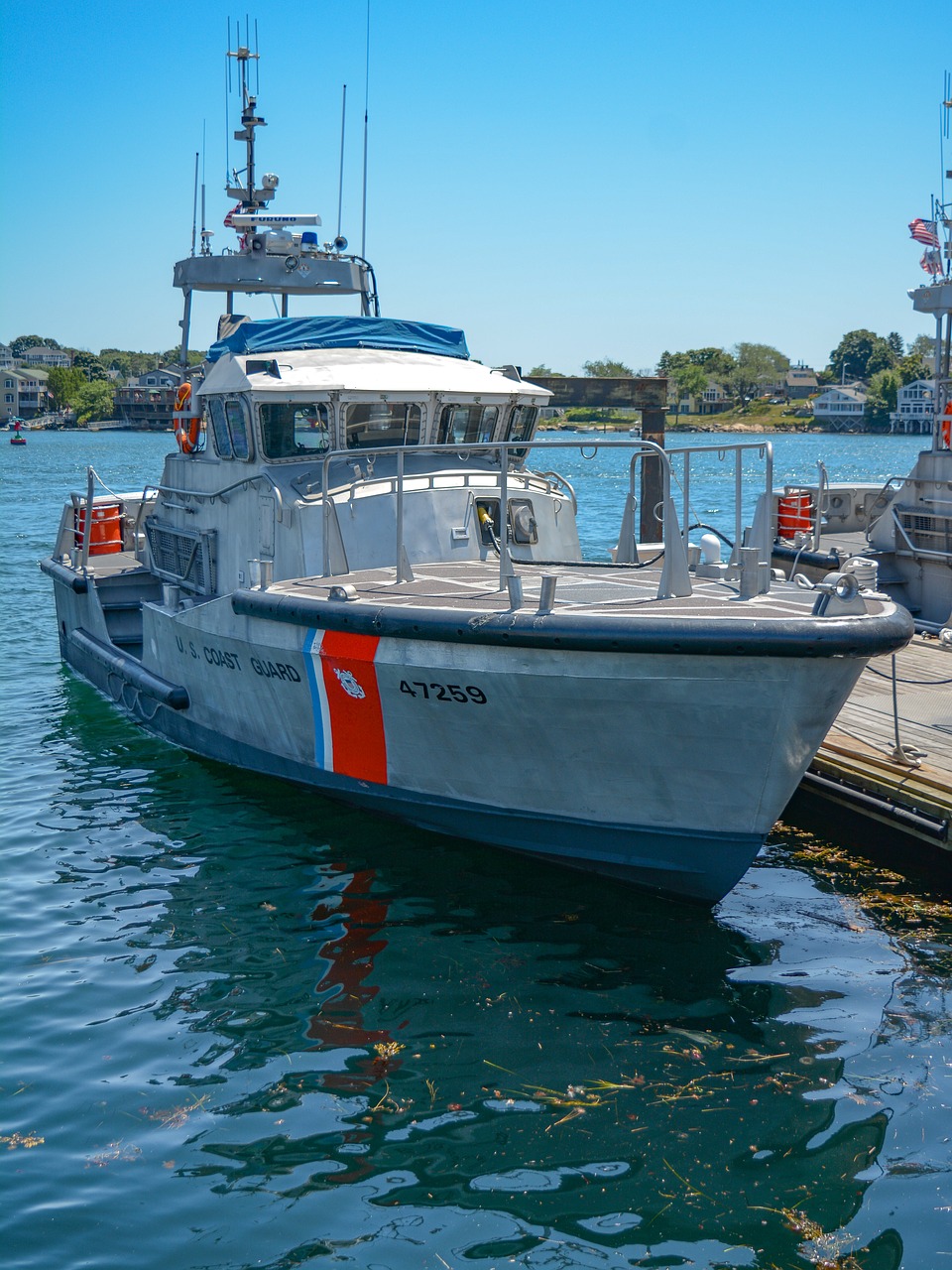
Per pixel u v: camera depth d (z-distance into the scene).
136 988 6.57
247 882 8.00
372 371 9.72
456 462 10.13
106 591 13.26
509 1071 5.79
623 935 7.32
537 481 10.29
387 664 7.59
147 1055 5.89
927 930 7.50
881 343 183.12
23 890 7.89
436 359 10.50
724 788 6.92
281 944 7.12
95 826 9.08
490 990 6.60
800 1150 5.18
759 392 186.50
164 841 8.75
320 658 8.11
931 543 14.73
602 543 25.95
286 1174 5.00
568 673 6.88
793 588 7.57
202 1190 4.90
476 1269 4.47
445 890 7.88
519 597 7.22
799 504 16.23
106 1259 4.49
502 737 7.43
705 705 6.64
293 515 9.16
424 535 9.27
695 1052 5.99
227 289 12.27
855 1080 5.74
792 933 7.45
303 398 9.33
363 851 8.51
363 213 12.25
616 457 70.19
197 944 7.12
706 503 37.94
